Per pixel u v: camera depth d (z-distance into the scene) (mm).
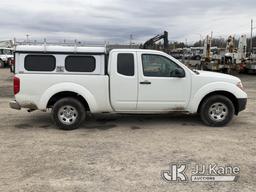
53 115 7988
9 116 9711
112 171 5289
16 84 7883
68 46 7977
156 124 8664
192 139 7176
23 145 6750
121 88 8023
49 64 7926
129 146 6656
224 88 8195
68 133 7746
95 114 9938
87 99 7957
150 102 8125
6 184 4789
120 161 5758
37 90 7883
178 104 8188
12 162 5715
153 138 7270
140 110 8195
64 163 5664
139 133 7727
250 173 5207
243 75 26750
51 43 8078
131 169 5375
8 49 39781
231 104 8250
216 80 8227
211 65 27234
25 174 5168
